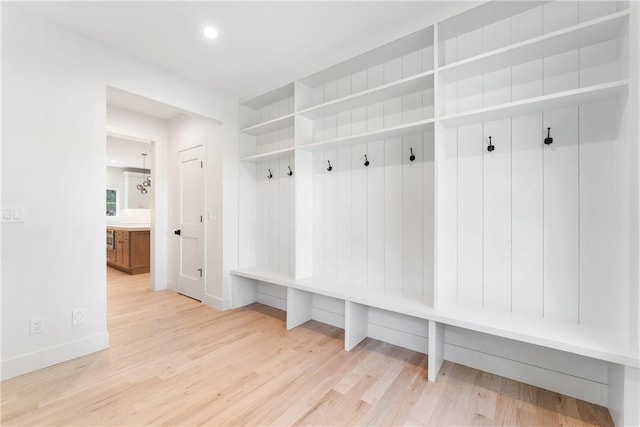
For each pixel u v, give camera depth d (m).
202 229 3.54
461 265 2.10
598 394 1.66
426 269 2.28
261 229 3.52
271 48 2.40
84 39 2.23
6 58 1.88
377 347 2.39
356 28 2.14
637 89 1.37
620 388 1.43
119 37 2.25
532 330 1.62
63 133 2.12
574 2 1.74
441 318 1.84
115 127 3.61
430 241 2.26
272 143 3.40
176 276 3.99
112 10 1.94
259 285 3.55
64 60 2.12
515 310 1.91
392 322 2.45
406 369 2.05
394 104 2.43
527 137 1.88
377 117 2.52
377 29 2.15
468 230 2.07
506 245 1.95
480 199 2.03
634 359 1.33
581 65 1.71
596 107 1.67
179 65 2.67
